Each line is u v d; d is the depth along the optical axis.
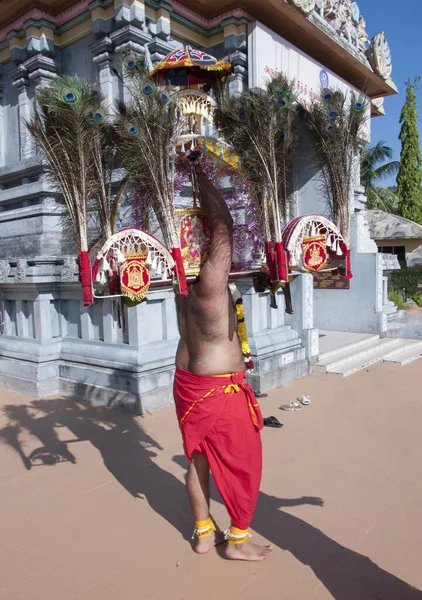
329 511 3.39
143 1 7.13
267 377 6.27
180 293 2.58
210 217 2.77
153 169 2.65
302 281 7.07
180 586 2.66
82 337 6.18
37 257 6.11
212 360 2.74
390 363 7.90
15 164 8.21
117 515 3.41
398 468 4.05
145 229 3.12
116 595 2.60
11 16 8.16
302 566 2.80
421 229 19.86
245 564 2.84
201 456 2.85
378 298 9.36
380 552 2.92
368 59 10.78
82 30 7.76
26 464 4.23
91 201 3.04
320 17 8.78
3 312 6.77
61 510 3.49
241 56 7.87
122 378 5.51
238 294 3.07
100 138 2.89
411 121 25.08
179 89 3.00
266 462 4.19
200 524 2.95
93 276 2.69
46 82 8.06
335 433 4.85
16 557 2.95
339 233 3.12
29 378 6.17
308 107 3.35
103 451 4.46
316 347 7.27
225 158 2.96
